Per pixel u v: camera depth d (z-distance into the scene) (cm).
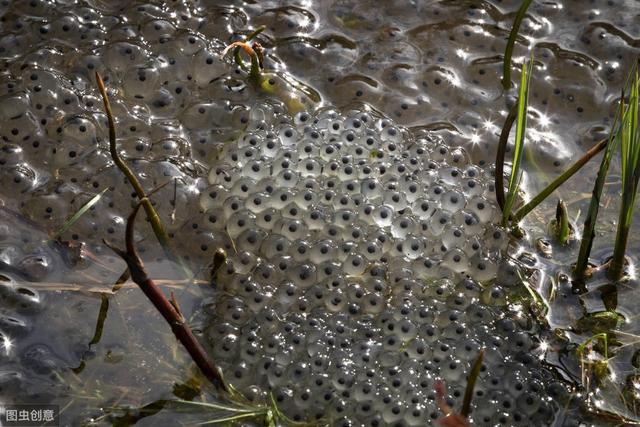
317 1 92
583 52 90
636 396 77
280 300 78
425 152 83
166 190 82
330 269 79
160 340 78
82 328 78
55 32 88
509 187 81
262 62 87
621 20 91
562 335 79
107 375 77
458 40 90
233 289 79
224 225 81
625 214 79
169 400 76
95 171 83
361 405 75
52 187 82
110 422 76
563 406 76
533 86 88
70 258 81
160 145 84
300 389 76
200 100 86
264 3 92
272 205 81
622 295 81
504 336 78
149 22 88
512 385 76
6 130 84
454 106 88
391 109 87
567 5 92
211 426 76
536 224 83
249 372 77
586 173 85
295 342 77
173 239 81
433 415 75
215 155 84
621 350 79
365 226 81
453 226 80
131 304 79
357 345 77
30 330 78
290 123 85
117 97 86
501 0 92
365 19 91
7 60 87
